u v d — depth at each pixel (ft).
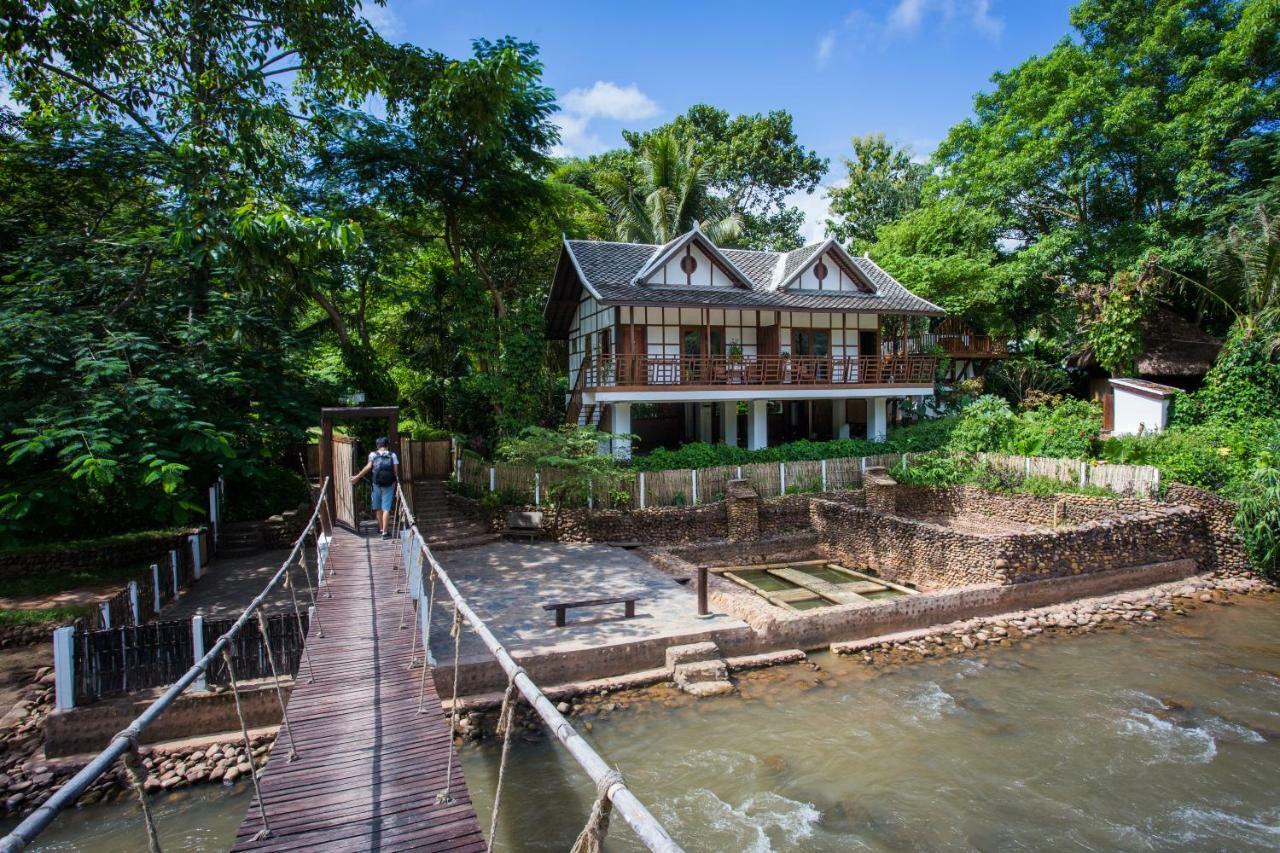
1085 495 71.15
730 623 46.88
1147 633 50.93
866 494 81.71
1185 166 97.40
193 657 35.94
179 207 54.24
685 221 120.26
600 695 40.86
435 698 26.27
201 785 31.86
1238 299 91.81
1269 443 69.87
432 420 96.78
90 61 53.31
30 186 60.34
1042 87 102.58
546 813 29.96
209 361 56.70
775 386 87.25
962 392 107.14
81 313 51.83
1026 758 34.50
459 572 59.26
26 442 40.47
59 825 29.07
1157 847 28.14
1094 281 100.32
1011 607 55.31
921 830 29.22
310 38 60.08
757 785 32.30
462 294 87.81
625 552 66.44
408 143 84.94
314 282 69.51
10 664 42.27
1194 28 96.32
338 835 17.97
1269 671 44.19
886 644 48.75
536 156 91.15
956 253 113.70
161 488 48.75
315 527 60.23
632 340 83.30
